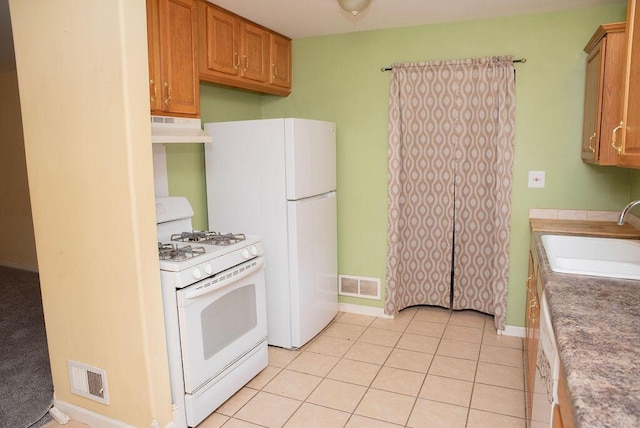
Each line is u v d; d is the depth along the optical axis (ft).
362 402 8.05
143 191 6.37
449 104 10.77
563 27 9.71
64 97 6.45
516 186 10.45
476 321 11.50
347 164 11.94
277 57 11.46
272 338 10.30
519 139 10.30
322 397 8.23
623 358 3.50
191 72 8.41
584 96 9.59
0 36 10.99
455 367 9.23
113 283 6.63
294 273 9.81
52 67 6.45
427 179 11.31
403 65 10.85
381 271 11.95
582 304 4.73
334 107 11.89
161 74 7.73
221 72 9.49
